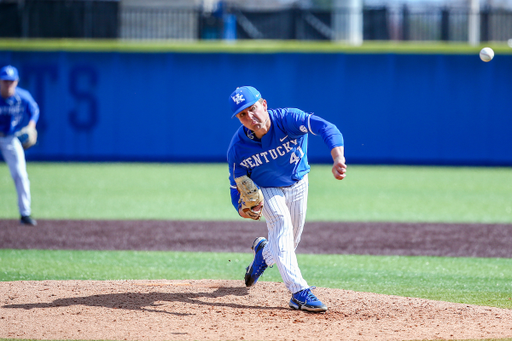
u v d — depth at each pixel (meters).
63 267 21.38
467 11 60.69
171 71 60.97
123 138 61.69
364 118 60.50
